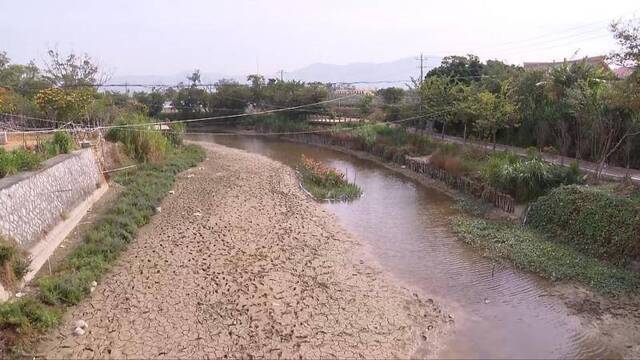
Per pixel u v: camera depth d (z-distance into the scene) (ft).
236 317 40.73
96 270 47.55
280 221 68.54
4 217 43.55
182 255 54.39
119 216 63.00
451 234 63.10
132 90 278.87
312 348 36.45
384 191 89.71
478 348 36.96
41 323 36.91
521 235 58.44
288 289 46.26
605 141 74.18
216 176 101.09
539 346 37.04
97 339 37.01
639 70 50.57
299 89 182.29
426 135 122.21
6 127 95.71
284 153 141.28
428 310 42.83
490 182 74.13
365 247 58.95
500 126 91.15
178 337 37.60
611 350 35.88
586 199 54.75
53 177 57.67
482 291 46.39
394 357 35.78
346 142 142.61
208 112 213.66
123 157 95.61
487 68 133.39
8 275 39.86
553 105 89.66
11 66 144.56
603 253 49.52
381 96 178.09
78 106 102.68
